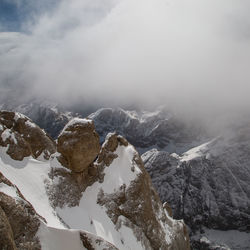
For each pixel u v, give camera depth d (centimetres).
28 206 1859
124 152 3441
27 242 1744
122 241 2783
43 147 3259
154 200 3512
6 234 1499
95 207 2888
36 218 1855
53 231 1900
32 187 2488
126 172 3275
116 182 3150
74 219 2575
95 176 3106
